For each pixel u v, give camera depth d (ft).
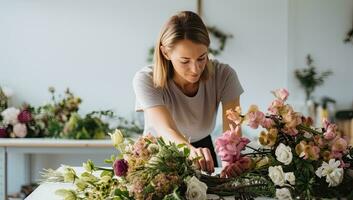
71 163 14.51
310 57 14.49
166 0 14.28
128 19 14.26
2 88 13.80
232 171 5.06
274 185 4.81
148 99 6.76
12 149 11.71
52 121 12.80
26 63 14.23
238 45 14.47
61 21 14.19
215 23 14.39
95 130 12.57
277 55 14.51
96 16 14.23
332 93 14.58
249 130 14.08
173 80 7.04
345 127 14.07
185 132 7.50
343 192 4.95
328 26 14.46
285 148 4.77
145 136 5.03
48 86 14.28
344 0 14.39
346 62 14.53
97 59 14.30
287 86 14.55
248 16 14.40
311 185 4.70
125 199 4.47
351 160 5.24
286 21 14.43
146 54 14.33
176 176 4.54
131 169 4.62
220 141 5.08
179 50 6.04
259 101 14.60
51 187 5.76
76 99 13.14
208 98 7.24
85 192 4.71
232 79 7.23
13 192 14.38
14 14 14.12
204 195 4.50
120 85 14.37
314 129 5.18
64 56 14.26
